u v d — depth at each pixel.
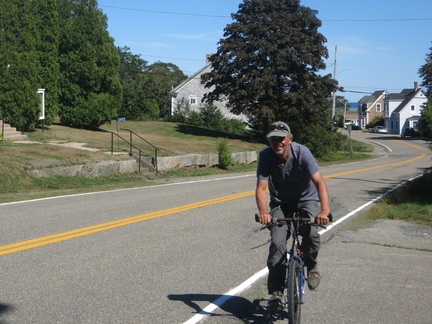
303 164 4.92
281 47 42.19
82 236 9.23
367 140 78.88
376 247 8.81
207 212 12.54
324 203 4.81
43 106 27.97
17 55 25.33
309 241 5.05
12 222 10.48
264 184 5.04
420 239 9.48
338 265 7.56
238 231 10.16
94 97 32.41
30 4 26.77
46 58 28.72
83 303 5.68
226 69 42.47
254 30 42.41
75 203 13.48
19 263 7.30
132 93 55.78
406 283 6.64
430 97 18.59
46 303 5.65
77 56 31.61
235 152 31.58
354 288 6.41
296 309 4.65
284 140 4.81
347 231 10.30
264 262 7.70
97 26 32.22
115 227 10.20
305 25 43.09
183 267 7.33
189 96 70.75
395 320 5.31
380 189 19.28
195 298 5.95
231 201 14.69
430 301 5.93
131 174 21.52
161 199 14.81
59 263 7.35
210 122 55.94
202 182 20.92
